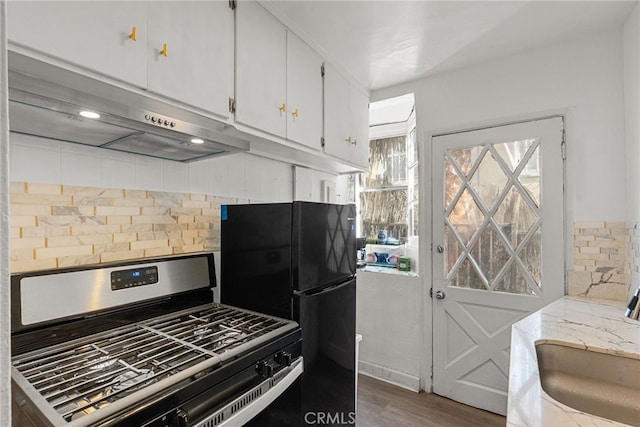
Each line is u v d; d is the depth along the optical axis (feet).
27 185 3.64
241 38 4.52
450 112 7.79
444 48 6.63
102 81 3.06
